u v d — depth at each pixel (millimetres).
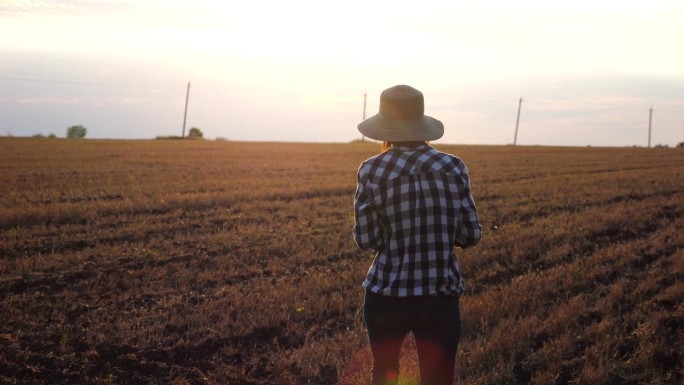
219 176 24047
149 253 9289
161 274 8062
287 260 9055
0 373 4941
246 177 23688
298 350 5543
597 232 11578
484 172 27656
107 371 5105
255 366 5258
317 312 6594
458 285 3395
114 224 12094
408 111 3430
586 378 4914
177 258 9102
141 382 4980
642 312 6566
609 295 7082
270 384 4977
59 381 4902
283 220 13086
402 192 3307
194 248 9844
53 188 18734
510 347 5523
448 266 3354
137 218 12883
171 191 18141
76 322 6160
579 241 10453
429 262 3301
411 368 4980
